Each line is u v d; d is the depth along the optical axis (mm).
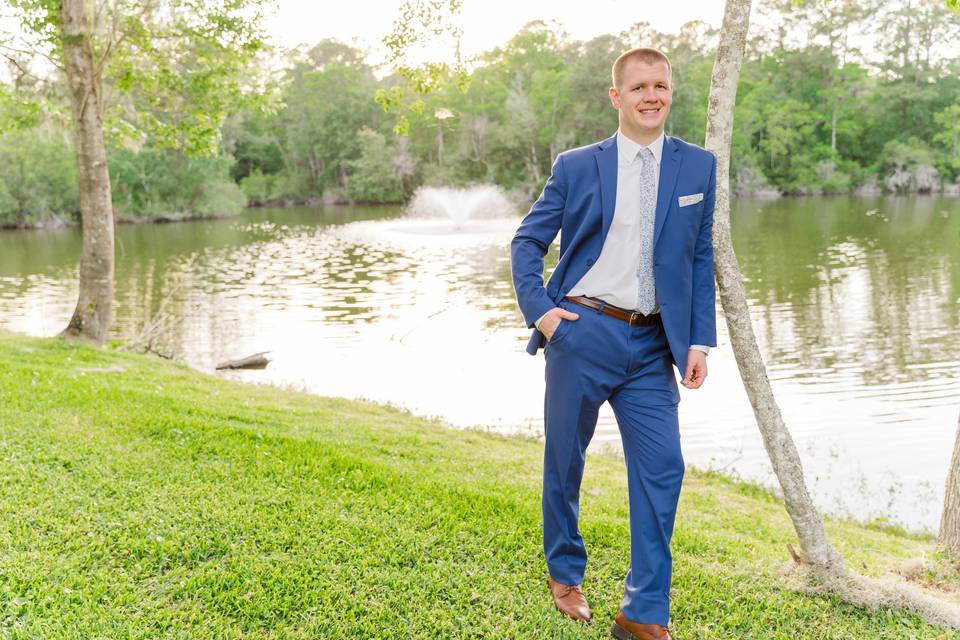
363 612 3135
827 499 7227
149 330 12953
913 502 7133
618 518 4484
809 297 19250
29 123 12031
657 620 2824
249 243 37125
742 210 53781
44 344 10188
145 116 12453
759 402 3469
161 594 3160
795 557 3670
